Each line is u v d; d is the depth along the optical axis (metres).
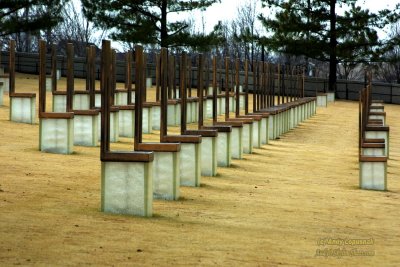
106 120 15.91
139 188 15.91
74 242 13.11
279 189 22.39
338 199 21.50
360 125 29.91
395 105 77.69
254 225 16.22
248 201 19.45
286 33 74.88
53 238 13.27
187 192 20.12
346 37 75.38
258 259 13.05
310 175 27.09
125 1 70.00
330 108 68.56
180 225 15.40
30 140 26.67
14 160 21.73
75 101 33.72
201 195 19.77
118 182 15.94
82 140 26.69
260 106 42.47
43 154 23.58
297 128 50.00
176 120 39.16
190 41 70.69
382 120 40.88
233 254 13.25
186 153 21.14
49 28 65.00
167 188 18.56
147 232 14.40
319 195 21.97
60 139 24.11
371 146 29.61
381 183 24.92
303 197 21.19
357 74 110.94
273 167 28.30
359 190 24.33
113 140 29.36
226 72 31.41
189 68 45.28
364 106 33.62
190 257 12.77
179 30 72.44
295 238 15.17
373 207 20.48
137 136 18.39
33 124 31.83
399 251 14.66
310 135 45.56
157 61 37.69
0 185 17.69
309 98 61.59
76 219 14.94
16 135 27.80
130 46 76.44
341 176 27.62
